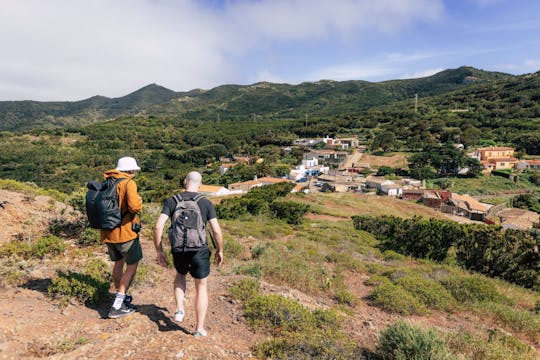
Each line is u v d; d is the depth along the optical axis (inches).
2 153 4030.5
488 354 187.6
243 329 173.0
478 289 335.9
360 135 5142.7
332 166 3715.6
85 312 152.3
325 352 154.5
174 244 132.8
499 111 4891.7
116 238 143.3
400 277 358.0
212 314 184.4
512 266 470.3
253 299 202.7
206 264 137.2
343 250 541.3
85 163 3978.8
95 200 141.3
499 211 1999.3
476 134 3981.3
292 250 454.6
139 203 143.9
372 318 246.2
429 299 300.0
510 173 2930.6
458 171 3129.9
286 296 235.6
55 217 317.7
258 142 5221.5
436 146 3686.0
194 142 5339.6
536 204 2185.0
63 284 161.2
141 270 213.3
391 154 3833.7
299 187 2610.7
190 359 122.0
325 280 307.9
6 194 339.6
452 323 258.5
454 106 6082.7
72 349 117.9
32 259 211.9
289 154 4461.1
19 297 155.4
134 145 5103.3
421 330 174.4
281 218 973.2
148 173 3946.9
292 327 179.9
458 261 539.2
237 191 2623.0
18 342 115.9
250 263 326.3
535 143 3518.7
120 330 136.0
